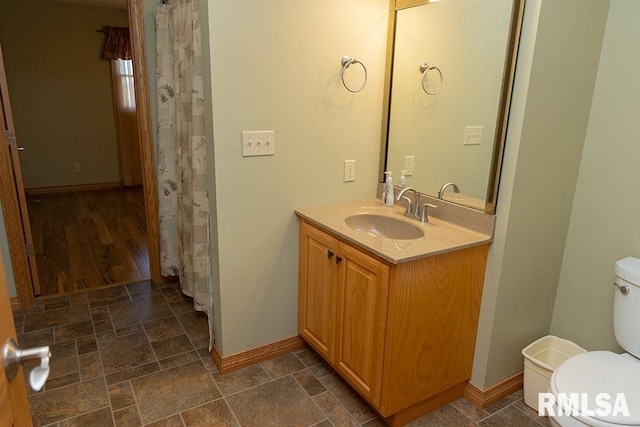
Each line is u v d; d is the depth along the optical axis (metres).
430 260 1.65
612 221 1.85
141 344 2.39
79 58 5.67
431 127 2.03
